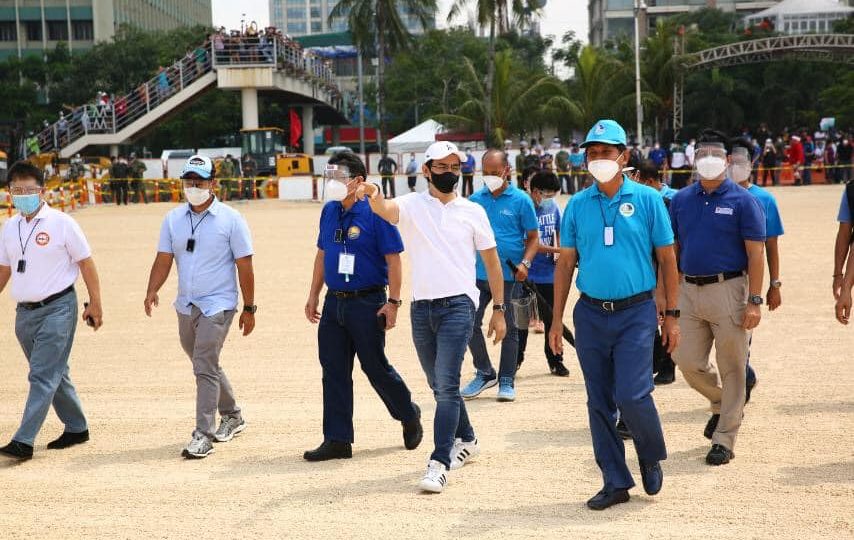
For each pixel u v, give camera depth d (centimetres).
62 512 735
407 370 1202
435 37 9169
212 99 7969
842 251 903
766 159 4759
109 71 8225
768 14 9244
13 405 1091
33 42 10481
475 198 1064
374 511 714
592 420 723
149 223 3484
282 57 6041
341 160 816
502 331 805
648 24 12731
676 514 691
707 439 874
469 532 667
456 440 829
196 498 756
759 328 1393
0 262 898
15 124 8094
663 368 1091
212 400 882
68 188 4606
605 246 707
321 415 1004
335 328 848
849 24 8706
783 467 789
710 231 818
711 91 7469
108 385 1161
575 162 4622
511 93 6269
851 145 4841
